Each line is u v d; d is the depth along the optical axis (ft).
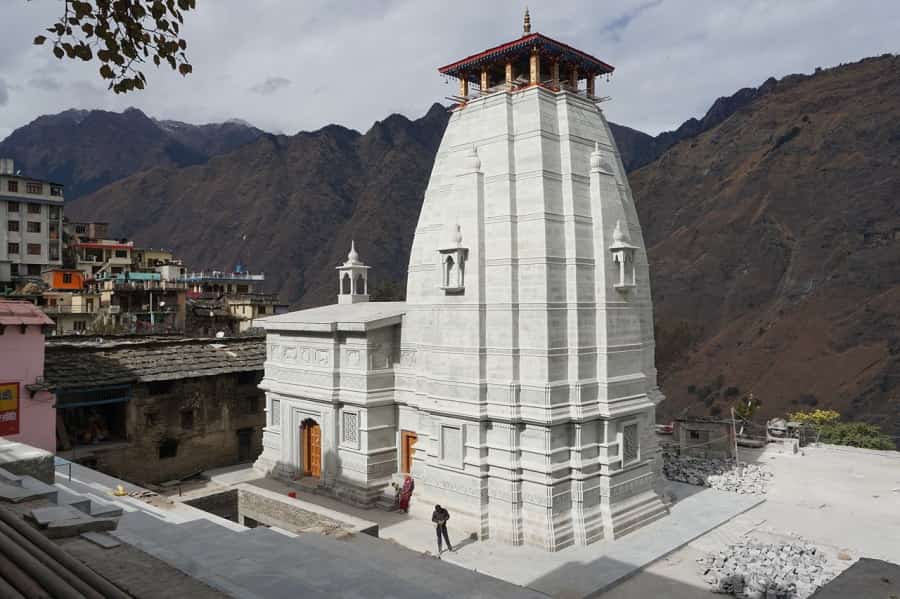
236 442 142.10
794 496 112.88
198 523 47.19
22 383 104.99
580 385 93.50
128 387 124.77
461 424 97.19
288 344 126.93
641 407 99.86
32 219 300.20
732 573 79.36
